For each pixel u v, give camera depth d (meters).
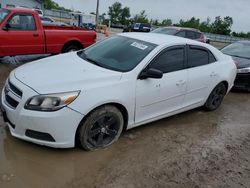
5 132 3.97
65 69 3.89
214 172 3.69
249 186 3.50
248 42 9.35
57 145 3.42
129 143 4.12
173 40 4.74
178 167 3.70
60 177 3.23
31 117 3.26
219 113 5.90
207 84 5.25
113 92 3.66
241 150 4.38
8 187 2.98
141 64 4.05
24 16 7.68
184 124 5.07
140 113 4.16
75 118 3.38
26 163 3.38
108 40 4.98
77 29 9.46
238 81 7.63
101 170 3.43
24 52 7.89
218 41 44.72
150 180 3.37
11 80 3.69
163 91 4.34
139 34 4.98
